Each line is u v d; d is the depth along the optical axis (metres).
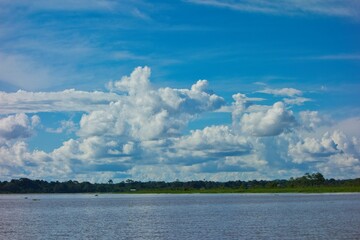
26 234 76.94
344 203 156.75
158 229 82.44
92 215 120.81
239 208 141.50
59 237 72.94
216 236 71.31
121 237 72.31
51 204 191.75
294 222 90.12
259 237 69.19
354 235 68.88
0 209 154.12
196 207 153.12
